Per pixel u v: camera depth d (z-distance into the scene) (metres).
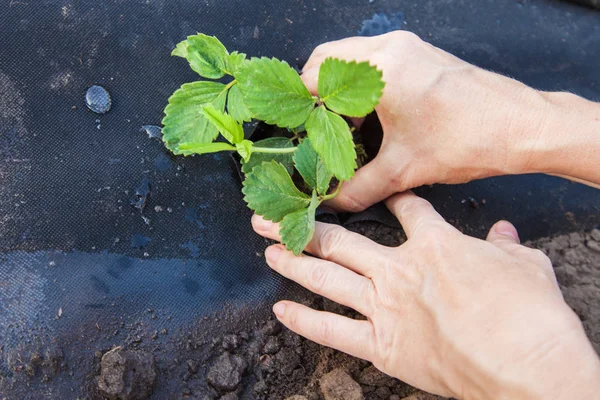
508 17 0.55
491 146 0.42
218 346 0.45
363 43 0.44
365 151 0.48
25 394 0.42
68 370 0.43
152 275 0.45
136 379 0.43
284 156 0.45
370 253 0.42
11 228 0.44
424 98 0.41
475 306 0.38
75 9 0.47
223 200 0.47
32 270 0.44
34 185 0.45
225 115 0.38
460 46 0.54
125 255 0.45
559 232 0.52
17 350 0.42
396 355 0.40
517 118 0.41
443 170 0.43
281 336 0.46
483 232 0.51
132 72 0.48
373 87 0.36
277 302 0.46
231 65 0.44
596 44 0.56
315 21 0.52
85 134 0.46
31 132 0.45
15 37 0.46
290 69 0.38
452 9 0.55
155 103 0.48
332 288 0.42
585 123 0.41
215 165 0.48
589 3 0.57
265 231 0.45
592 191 0.53
